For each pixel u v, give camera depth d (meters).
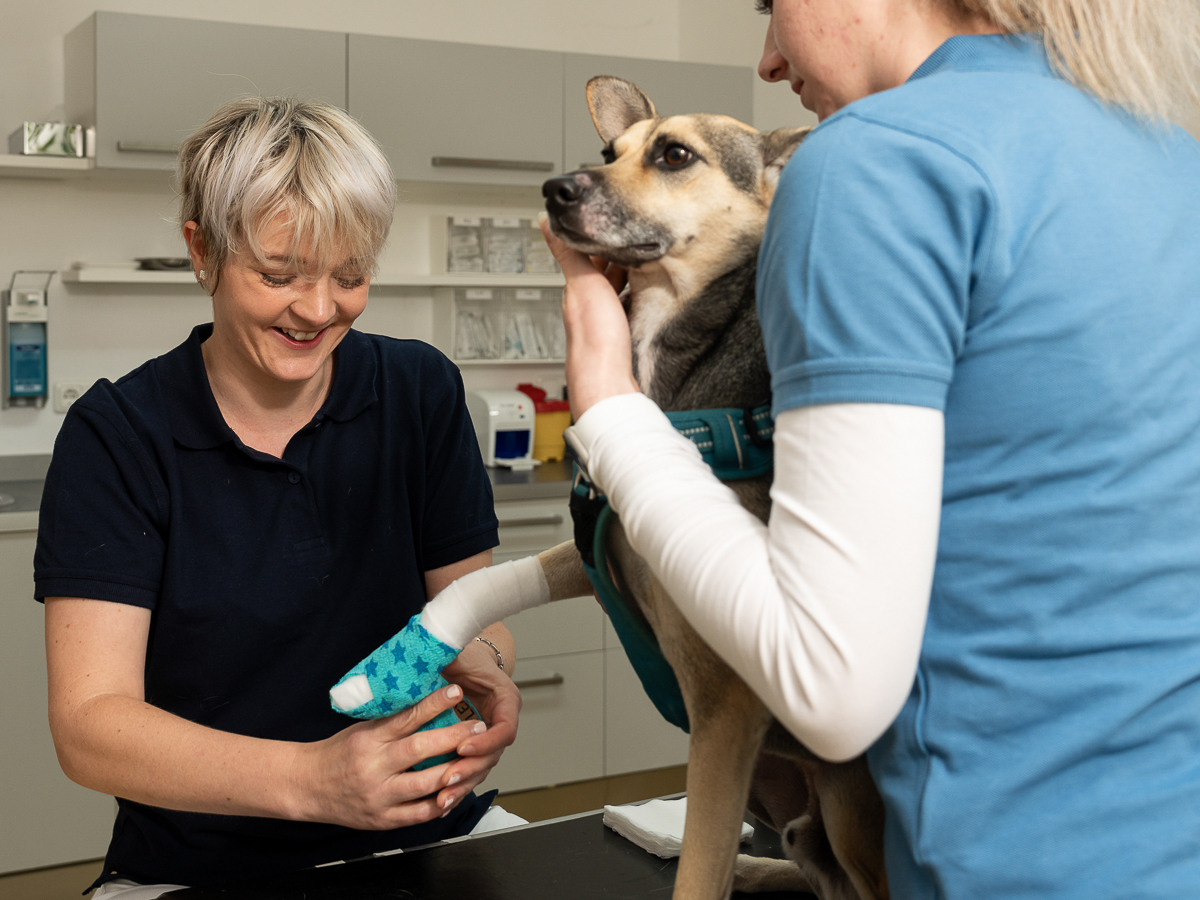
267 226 1.08
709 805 0.71
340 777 0.96
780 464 0.56
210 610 1.23
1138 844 0.54
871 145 0.54
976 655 0.57
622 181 0.77
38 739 2.66
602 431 0.64
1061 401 0.54
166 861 1.23
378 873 1.07
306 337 1.18
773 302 0.56
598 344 0.69
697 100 3.59
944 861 0.57
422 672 0.87
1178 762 0.56
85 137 2.99
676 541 0.58
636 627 0.79
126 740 1.05
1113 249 0.55
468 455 1.45
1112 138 0.57
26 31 3.19
